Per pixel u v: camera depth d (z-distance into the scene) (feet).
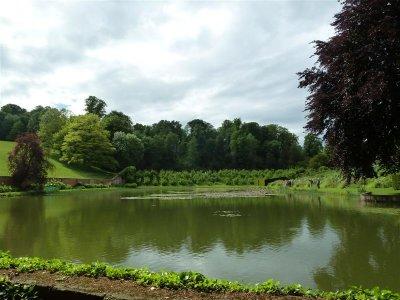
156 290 22.49
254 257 44.65
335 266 40.01
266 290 22.67
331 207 94.89
